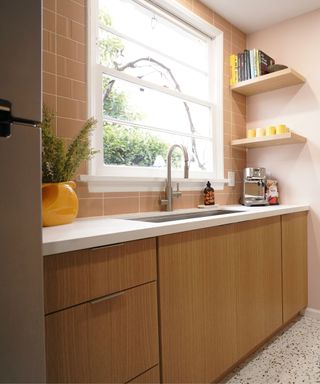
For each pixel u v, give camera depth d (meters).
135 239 1.02
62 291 0.83
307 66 2.32
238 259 1.55
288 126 2.42
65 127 1.44
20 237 0.65
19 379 0.65
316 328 2.10
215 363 1.37
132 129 1.90
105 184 1.61
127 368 0.99
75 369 0.85
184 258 1.22
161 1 1.96
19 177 0.65
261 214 1.72
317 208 2.28
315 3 2.20
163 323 1.12
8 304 0.63
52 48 1.40
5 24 0.62
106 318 0.94
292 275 2.09
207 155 2.41
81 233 0.94
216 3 2.23
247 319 1.61
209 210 2.08
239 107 2.60
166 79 2.14
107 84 1.74
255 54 2.34
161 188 1.91
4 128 0.63
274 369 1.62
